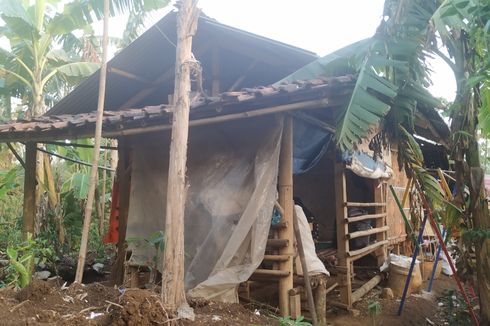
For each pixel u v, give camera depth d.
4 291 3.99
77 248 10.40
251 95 4.47
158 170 6.03
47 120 5.97
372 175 7.05
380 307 6.07
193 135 5.69
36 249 5.59
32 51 9.84
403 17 4.27
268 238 5.11
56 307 3.70
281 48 6.97
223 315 4.02
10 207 12.05
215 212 5.32
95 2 6.55
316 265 5.22
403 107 4.45
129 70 7.87
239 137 5.39
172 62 7.95
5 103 12.01
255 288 6.30
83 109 8.71
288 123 5.08
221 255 5.03
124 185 6.77
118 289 4.38
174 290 3.46
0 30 9.62
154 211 5.98
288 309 4.84
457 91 4.80
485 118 3.96
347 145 3.94
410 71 4.40
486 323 4.76
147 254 5.88
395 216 8.64
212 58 7.73
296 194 8.91
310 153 6.45
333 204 8.74
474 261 5.07
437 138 5.92
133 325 3.17
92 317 3.51
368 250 6.78
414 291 7.14
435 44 4.80
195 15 3.61
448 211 4.93
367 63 4.13
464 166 4.87
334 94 4.34
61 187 11.33
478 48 4.27
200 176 5.55
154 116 5.04
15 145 13.35
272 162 4.96
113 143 12.85
